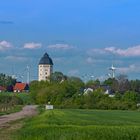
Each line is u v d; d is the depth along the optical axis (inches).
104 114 4963.1
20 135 1865.2
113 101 7244.1
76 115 4288.9
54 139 1642.5
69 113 4687.5
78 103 7327.8
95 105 7180.1
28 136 1770.4
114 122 3115.2
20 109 6353.3
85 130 1815.9
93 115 4530.0
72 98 7564.0
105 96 7431.1
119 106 7081.7
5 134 2082.9
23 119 3673.7
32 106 7514.8
